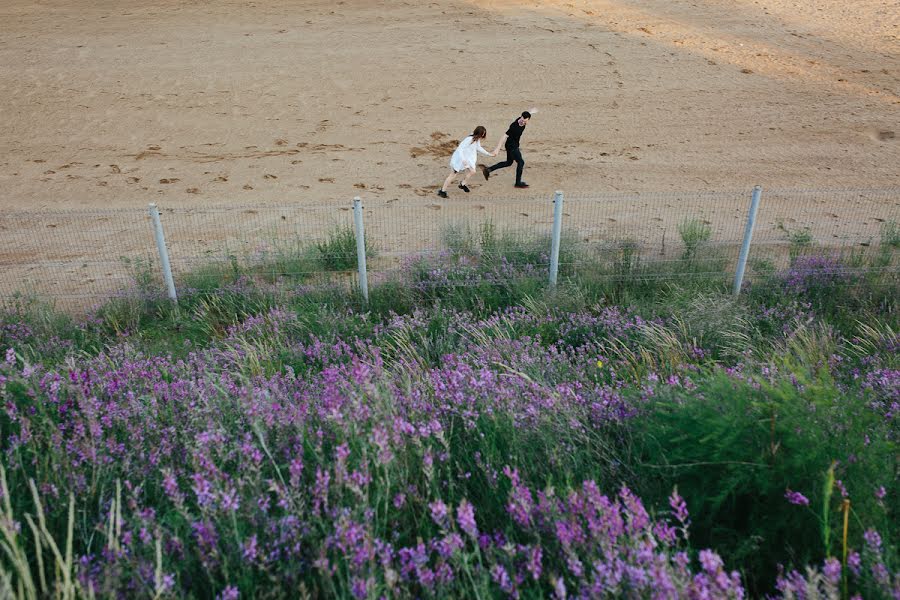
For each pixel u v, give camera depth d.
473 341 6.50
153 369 5.28
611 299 8.27
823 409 3.46
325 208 12.24
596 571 2.55
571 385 4.85
